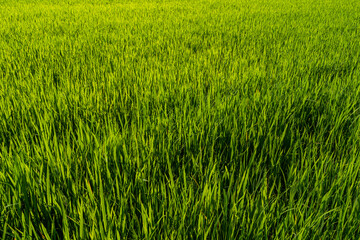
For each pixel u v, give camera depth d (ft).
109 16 29.68
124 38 19.54
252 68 13.17
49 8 36.73
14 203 4.45
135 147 6.61
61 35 21.08
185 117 8.10
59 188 5.39
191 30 22.38
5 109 8.64
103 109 9.22
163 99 9.69
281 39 20.10
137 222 4.56
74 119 8.44
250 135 7.56
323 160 6.35
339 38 19.90
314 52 16.06
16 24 24.86
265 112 8.44
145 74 12.05
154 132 7.40
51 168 5.66
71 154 6.41
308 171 5.66
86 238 4.27
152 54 16.20
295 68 13.34
